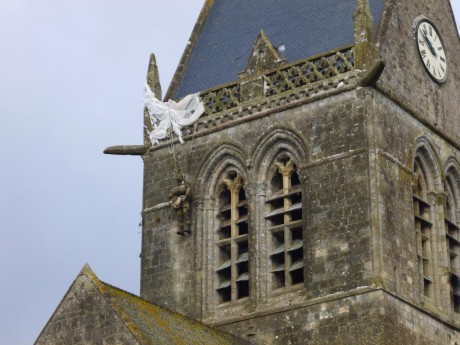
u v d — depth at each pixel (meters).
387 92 87.94
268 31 95.69
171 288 90.44
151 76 96.00
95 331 75.75
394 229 85.38
